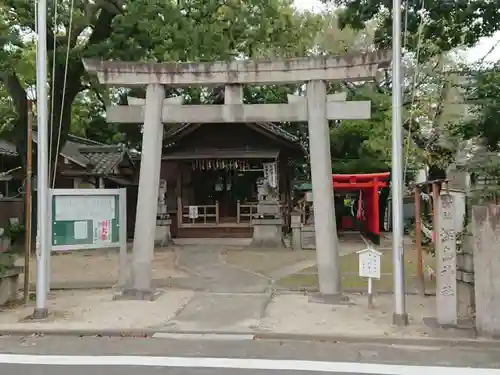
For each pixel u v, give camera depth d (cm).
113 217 989
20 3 1304
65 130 1702
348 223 2484
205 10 1374
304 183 2288
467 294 796
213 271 1269
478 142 1171
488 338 673
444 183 880
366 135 2359
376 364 588
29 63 1778
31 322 769
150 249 945
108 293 990
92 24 1579
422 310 837
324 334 697
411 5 1112
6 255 904
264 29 1533
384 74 2111
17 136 1695
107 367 578
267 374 552
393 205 750
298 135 2728
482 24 1133
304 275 1198
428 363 592
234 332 720
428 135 1616
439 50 1412
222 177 2388
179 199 2211
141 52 1436
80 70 1616
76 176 2083
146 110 964
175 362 595
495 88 1091
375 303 892
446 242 720
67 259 1480
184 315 814
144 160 959
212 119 958
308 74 928
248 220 2266
